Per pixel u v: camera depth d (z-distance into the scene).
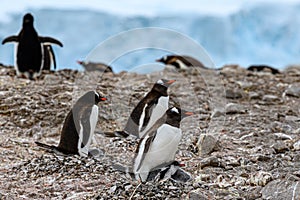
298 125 23.81
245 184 16.31
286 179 15.91
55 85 29.12
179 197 15.02
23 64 31.72
